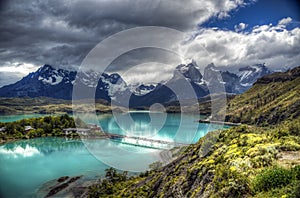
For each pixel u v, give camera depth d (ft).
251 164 57.06
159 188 112.27
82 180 212.84
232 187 48.91
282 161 56.34
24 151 371.35
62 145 415.23
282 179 44.32
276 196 40.88
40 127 526.57
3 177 233.35
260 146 69.21
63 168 261.44
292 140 72.54
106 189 155.02
